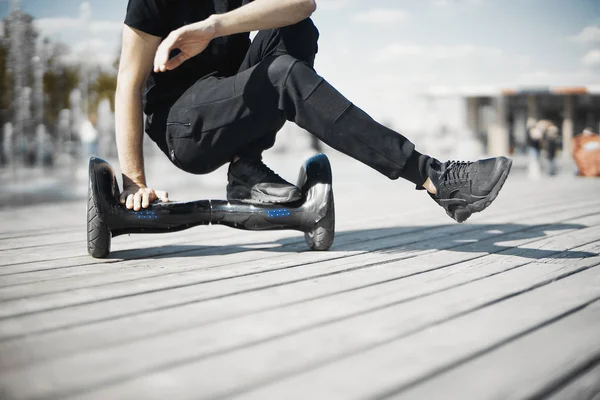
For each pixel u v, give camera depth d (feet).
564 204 14.71
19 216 14.90
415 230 10.10
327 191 7.71
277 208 7.57
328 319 4.55
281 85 6.76
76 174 43.78
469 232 9.68
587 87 71.26
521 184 25.17
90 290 5.62
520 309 4.76
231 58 7.63
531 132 41.42
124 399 3.16
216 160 7.40
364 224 11.31
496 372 3.48
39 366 3.63
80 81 73.67
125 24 7.07
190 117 7.04
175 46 6.31
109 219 7.26
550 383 3.32
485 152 78.18
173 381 3.39
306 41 7.05
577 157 32.58
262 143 7.64
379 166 6.76
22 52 61.21
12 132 59.41
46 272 6.63
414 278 6.00
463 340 4.01
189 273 6.43
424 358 3.70
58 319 4.63
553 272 6.16
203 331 4.30
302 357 3.75
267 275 6.27
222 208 7.45
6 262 7.39
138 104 7.30
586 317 4.55
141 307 4.97
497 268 6.45
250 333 4.24
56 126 71.56
